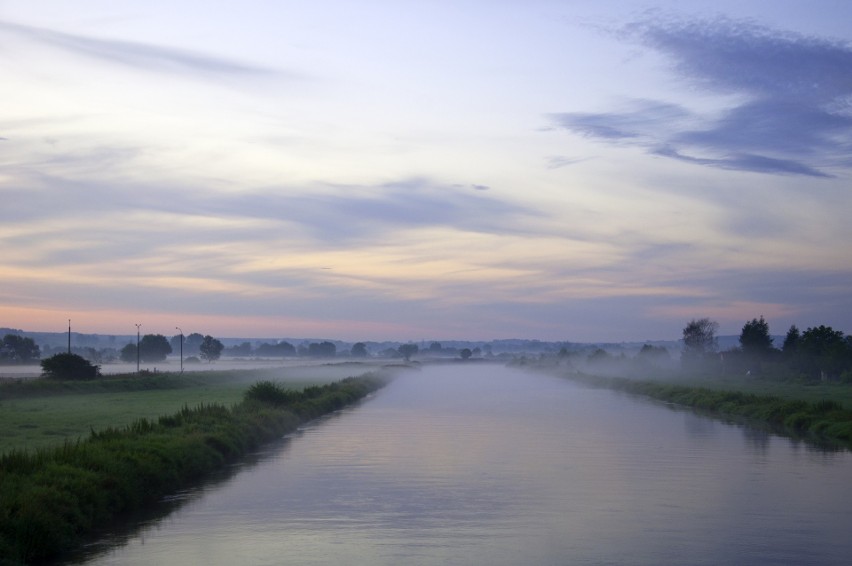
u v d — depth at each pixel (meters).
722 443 39.41
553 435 43.62
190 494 25.30
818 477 28.34
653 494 24.89
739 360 126.62
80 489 20.55
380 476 28.86
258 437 39.47
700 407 65.44
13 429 40.00
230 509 22.77
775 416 51.53
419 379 141.75
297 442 40.66
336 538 19.02
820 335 107.44
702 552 17.45
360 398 81.25
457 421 53.19
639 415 57.91
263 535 19.42
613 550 17.64
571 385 112.25
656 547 17.91
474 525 20.42
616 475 28.89
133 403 63.22
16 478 20.20
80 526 19.33
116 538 19.20
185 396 74.31
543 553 17.42
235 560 16.98
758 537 18.91
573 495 24.75
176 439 30.50
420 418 55.91
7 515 16.81
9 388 71.75
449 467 31.11
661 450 36.53
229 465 32.06
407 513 22.02
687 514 21.70
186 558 17.17
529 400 77.06
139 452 26.30
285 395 54.91
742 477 28.39
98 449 24.95
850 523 20.52
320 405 60.06
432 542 18.56
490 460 33.06
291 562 16.78
